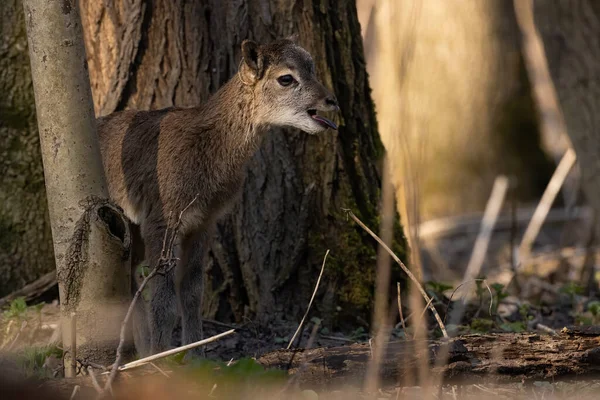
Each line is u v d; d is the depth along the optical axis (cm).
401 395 786
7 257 1230
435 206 2241
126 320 766
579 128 1535
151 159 1062
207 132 1059
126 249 863
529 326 1232
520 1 2634
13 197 1225
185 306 1074
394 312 1184
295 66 1066
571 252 1764
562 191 2298
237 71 1120
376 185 1231
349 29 1212
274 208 1170
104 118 1126
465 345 829
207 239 1097
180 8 1163
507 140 2342
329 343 1105
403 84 761
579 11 1507
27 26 847
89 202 858
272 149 1167
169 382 709
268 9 1159
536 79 2556
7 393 353
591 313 1267
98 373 766
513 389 812
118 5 1172
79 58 851
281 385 725
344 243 1184
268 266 1173
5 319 1051
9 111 1209
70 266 862
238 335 1130
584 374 825
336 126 1083
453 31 2195
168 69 1177
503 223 2123
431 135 2259
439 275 1841
